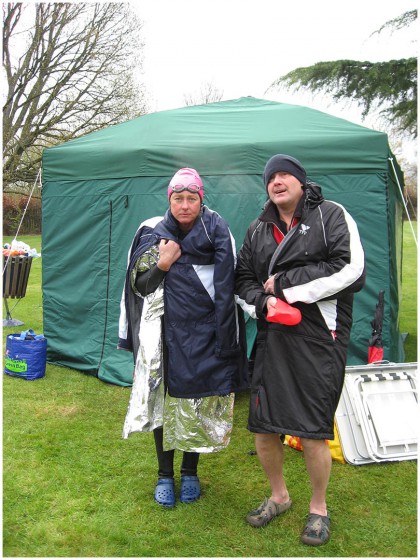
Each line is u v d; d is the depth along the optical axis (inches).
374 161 151.2
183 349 90.4
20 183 705.6
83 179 174.4
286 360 82.5
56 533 88.9
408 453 117.6
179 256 90.4
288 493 102.3
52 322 186.9
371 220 152.6
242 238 156.6
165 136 166.2
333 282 78.3
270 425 83.3
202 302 90.6
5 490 102.3
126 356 171.0
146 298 94.7
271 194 84.1
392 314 163.5
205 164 157.2
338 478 109.2
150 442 126.3
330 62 307.0
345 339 84.4
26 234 737.6
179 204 87.6
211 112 191.3
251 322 156.6
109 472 110.7
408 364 127.2
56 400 153.9
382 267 153.3
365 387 120.7
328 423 81.6
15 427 133.7
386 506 98.6
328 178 153.7
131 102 657.0
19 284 249.9
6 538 87.2
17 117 630.5
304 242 81.9
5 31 596.7
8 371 176.1
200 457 119.2
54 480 106.9
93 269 175.6
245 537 88.2
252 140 155.9
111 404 152.0
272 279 82.7
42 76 622.5
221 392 91.3
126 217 167.3
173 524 91.9
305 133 159.2
